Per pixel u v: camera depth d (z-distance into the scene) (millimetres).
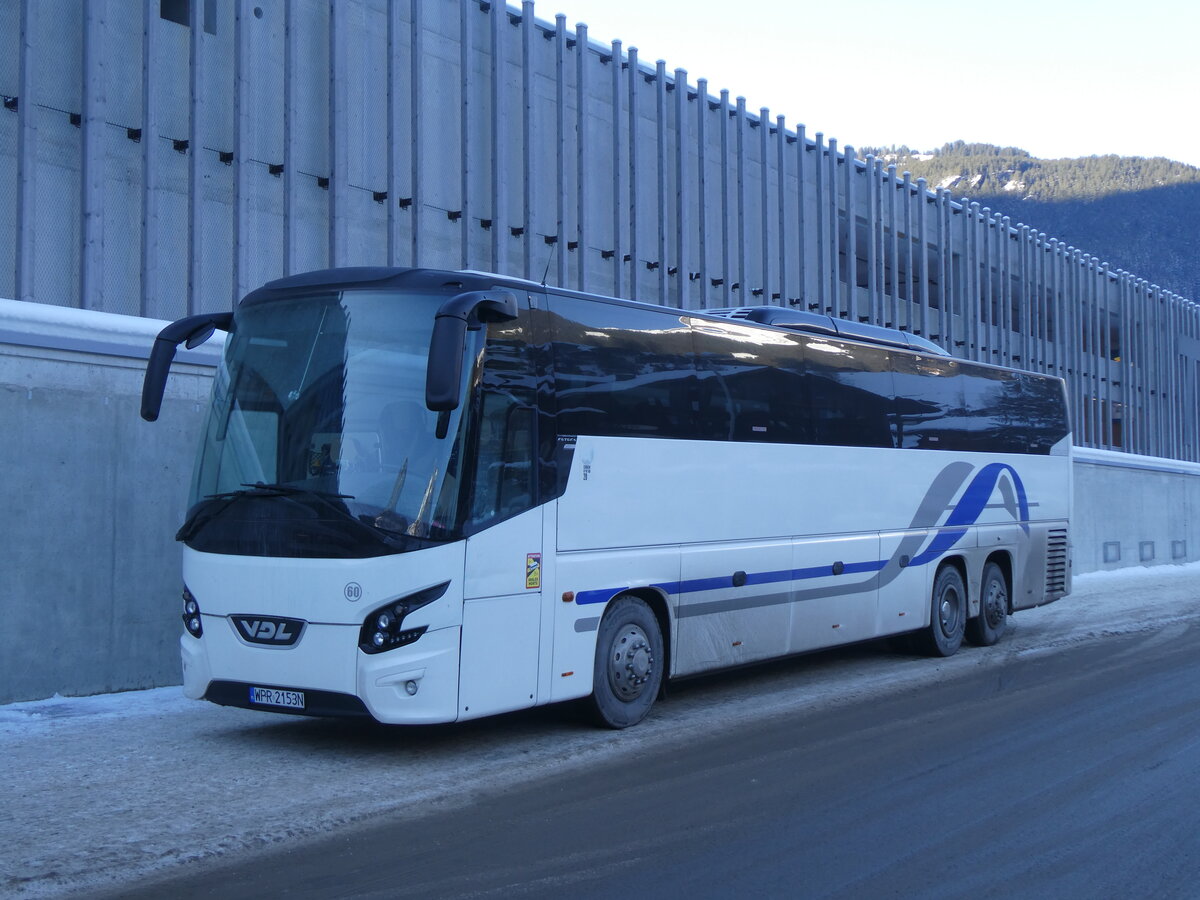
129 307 16375
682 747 8500
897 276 30844
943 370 13586
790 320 11617
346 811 6664
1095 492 26734
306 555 7633
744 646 10336
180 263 16922
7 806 6625
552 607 8344
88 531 9906
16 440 9438
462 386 7797
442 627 7559
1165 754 8305
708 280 24594
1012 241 36938
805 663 13008
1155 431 45938
